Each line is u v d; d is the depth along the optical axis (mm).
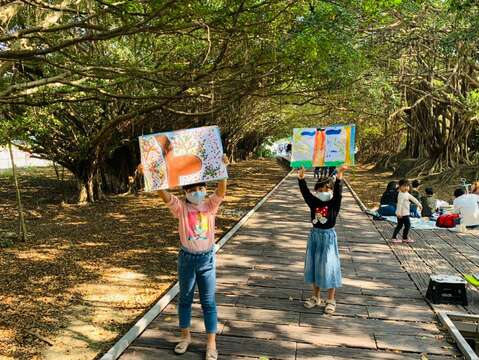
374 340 4723
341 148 5023
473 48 15086
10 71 8891
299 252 8281
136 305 5867
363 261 7734
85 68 7625
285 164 31062
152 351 4465
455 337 4645
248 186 21281
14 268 7570
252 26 6840
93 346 4727
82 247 9109
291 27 7754
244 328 4980
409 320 5230
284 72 9406
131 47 10141
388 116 18000
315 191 5305
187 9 5496
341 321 5184
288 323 5113
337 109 15008
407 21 13719
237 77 9469
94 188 15984
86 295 6246
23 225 9758
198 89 11891
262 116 35000
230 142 36094
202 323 5066
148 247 9094
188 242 4109
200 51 10188
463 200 10148
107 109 14484
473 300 5824
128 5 5609
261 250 8422
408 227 9109
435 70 17297
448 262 7676
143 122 15352
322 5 7133
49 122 12602
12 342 4812
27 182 22484
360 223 11359
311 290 6191
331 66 8789
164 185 4047
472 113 15961
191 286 4262
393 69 16656
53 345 4742
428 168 21516
